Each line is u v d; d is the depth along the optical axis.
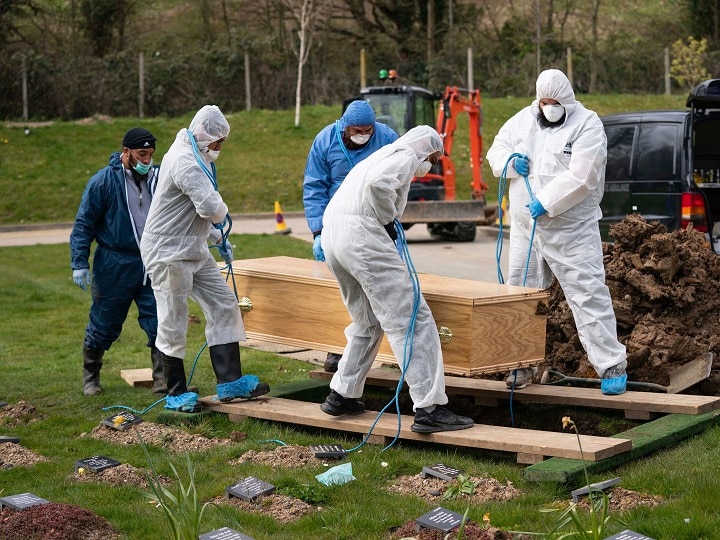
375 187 5.40
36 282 13.94
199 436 6.09
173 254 6.27
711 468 5.03
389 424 5.82
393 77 18.44
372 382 7.27
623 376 6.27
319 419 6.01
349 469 5.23
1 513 4.66
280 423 6.34
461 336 5.70
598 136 6.11
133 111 31.92
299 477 5.18
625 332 7.16
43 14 36.88
